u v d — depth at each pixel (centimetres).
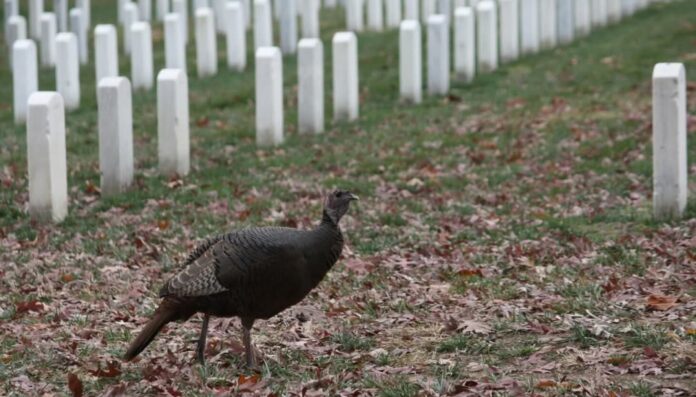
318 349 1165
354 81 2705
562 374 1036
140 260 1595
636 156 2170
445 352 1144
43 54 3719
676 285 1350
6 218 1859
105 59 3025
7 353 1180
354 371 1081
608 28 4119
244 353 1146
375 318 1291
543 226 1730
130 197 1945
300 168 2200
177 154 2100
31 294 1434
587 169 2105
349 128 2591
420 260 1561
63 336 1241
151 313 1330
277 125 2425
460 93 2998
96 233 1750
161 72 2103
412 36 2848
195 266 1029
